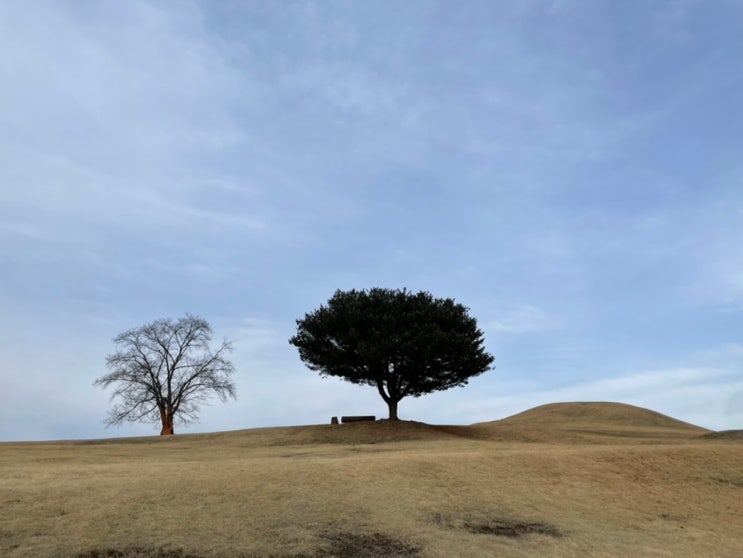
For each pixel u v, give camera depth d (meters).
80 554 12.98
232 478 18.31
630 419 64.44
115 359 54.72
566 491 21.08
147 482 17.34
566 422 62.88
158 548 13.62
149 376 55.28
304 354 46.19
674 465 25.75
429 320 43.53
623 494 21.69
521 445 33.44
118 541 13.71
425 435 39.59
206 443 39.88
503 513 18.19
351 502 17.38
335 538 15.06
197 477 18.20
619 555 15.72
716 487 23.92
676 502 21.66
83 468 21.47
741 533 19.05
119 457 29.02
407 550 14.77
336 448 32.31
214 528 14.87
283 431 43.56
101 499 15.81
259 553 13.87
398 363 42.84
